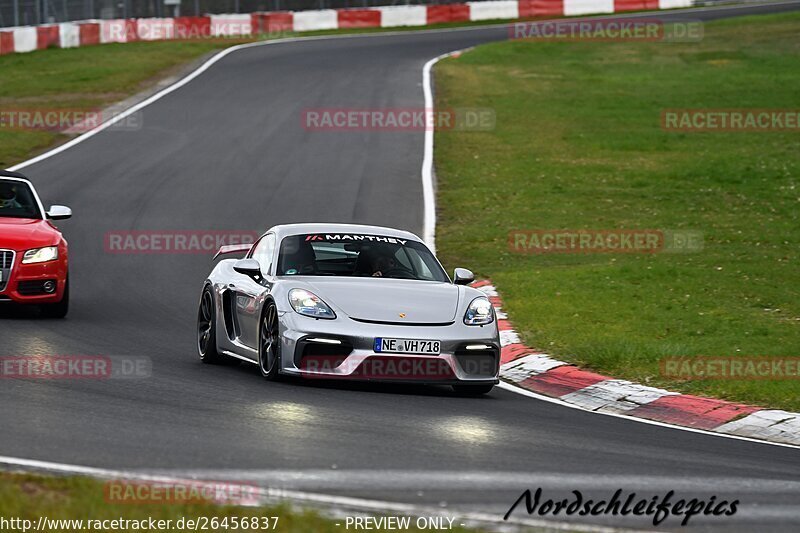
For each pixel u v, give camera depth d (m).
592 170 88.38
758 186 82.50
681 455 27.14
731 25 175.25
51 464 22.77
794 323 45.28
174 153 91.00
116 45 157.62
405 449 25.72
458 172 86.31
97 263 59.66
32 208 49.75
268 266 37.22
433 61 144.50
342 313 33.69
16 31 148.62
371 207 73.38
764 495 23.25
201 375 35.59
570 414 32.25
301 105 112.44
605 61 148.38
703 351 39.34
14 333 41.94
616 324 44.47
